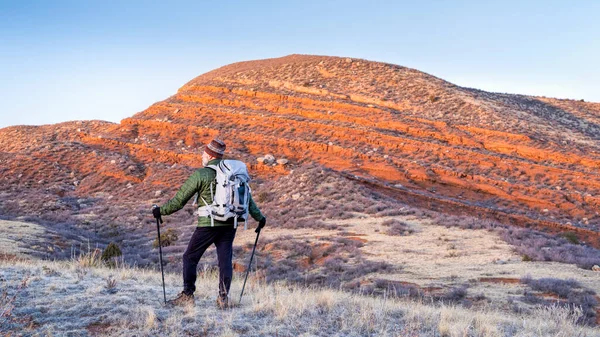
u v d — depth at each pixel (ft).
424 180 176.14
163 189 188.55
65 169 222.07
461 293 55.57
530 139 202.49
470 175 177.58
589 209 155.94
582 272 66.03
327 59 317.42
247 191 19.94
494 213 152.46
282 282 63.82
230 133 231.30
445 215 116.47
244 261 84.12
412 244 89.71
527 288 58.18
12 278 22.81
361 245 90.48
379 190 161.07
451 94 258.98
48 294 20.18
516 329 22.84
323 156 201.46
